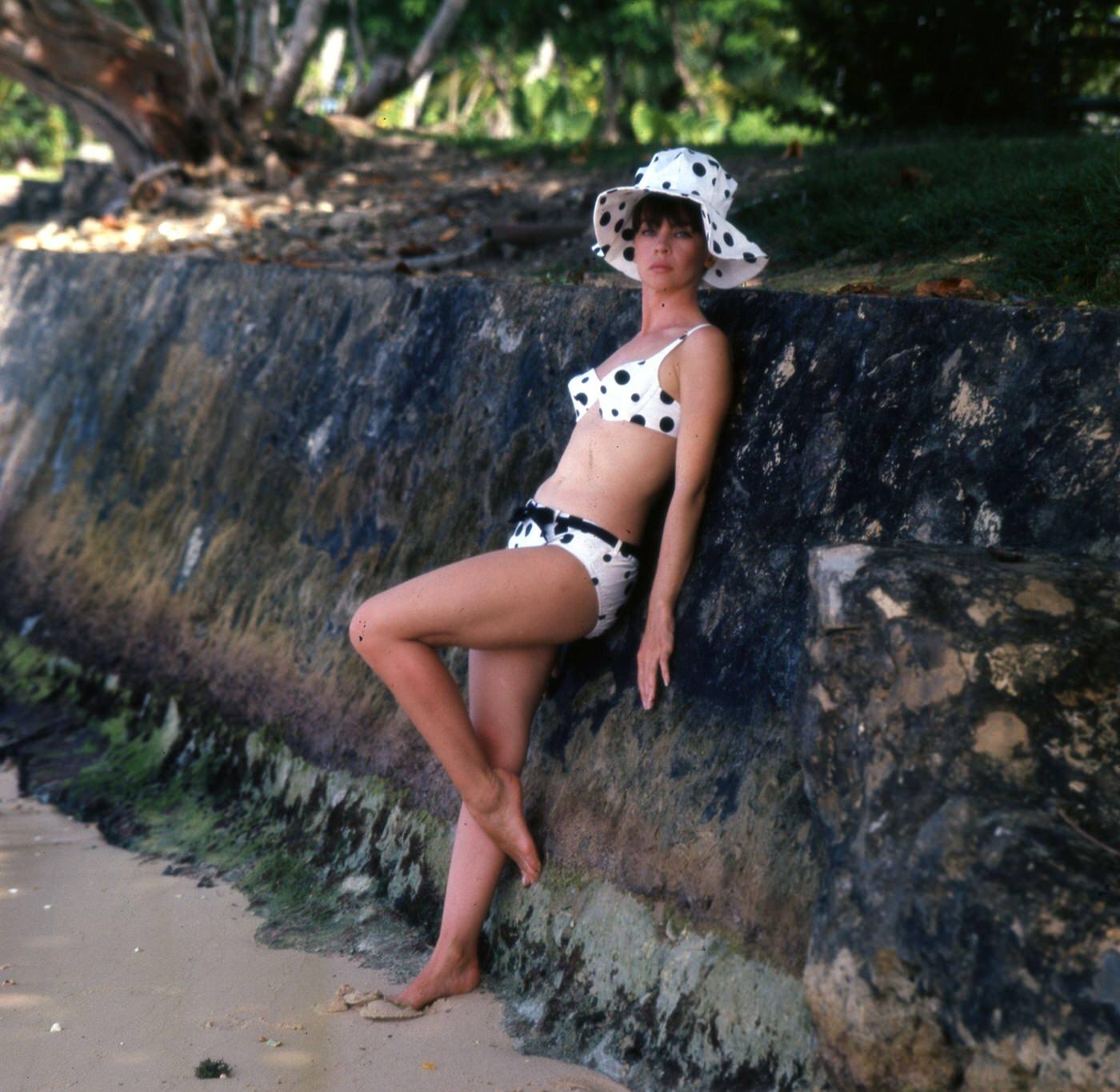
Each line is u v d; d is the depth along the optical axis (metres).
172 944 3.59
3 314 7.77
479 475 4.21
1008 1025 2.07
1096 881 2.11
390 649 3.17
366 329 4.95
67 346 6.90
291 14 20.66
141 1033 3.10
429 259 7.15
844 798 2.44
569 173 9.84
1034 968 2.07
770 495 3.23
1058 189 4.54
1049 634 2.38
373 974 3.39
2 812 4.68
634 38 27.77
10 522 6.69
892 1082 2.21
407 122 27.95
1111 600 2.43
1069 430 2.74
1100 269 3.87
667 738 3.21
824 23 9.05
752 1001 2.72
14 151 25.88
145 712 5.09
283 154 11.81
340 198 10.17
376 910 3.67
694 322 3.37
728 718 3.11
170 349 6.03
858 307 3.21
